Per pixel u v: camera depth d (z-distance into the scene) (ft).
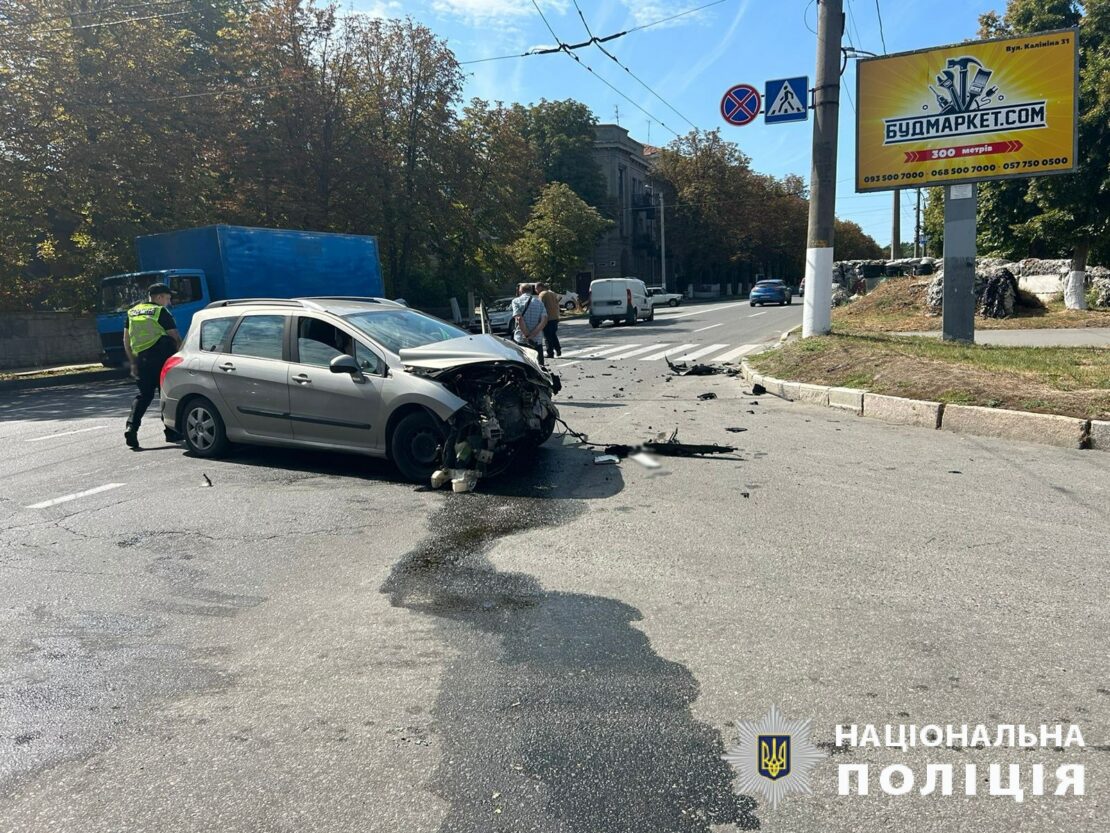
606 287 102.06
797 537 16.98
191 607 14.12
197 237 59.93
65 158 66.59
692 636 12.41
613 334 82.99
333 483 22.70
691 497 20.25
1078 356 38.11
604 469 23.38
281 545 17.34
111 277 63.16
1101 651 11.59
